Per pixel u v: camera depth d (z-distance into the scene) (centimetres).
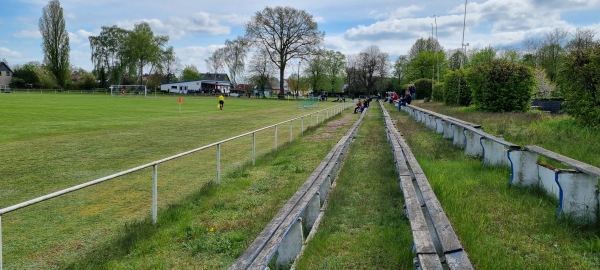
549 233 470
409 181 608
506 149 699
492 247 429
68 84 8531
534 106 2188
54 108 3262
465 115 1722
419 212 455
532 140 959
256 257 341
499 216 529
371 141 1345
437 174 742
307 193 558
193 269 446
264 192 758
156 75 9669
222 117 2883
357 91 10225
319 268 422
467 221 491
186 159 1147
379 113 3184
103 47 8975
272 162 1064
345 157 1027
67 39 8319
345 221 558
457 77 2778
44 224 612
